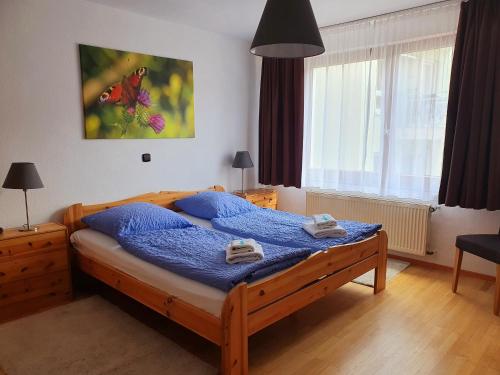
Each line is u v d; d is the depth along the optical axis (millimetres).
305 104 4535
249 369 2176
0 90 2900
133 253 2676
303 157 4641
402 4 3520
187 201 3957
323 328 2648
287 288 2307
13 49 2936
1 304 2762
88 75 3355
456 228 3627
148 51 3775
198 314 2086
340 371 2168
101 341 2479
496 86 3094
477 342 2475
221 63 4508
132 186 3803
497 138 3119
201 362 2248
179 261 2377
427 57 3592
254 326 2102
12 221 3059
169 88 3980
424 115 3658
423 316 2824
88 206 3453
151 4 3400
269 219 3580
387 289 3316
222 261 2363
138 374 2133
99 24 3396
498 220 3389
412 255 3945
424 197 3709
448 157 3412
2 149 2947
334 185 4438
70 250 3291
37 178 2863
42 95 3119
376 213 4031
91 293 3273
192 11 3607
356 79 4094
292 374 2139
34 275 2904
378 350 2381
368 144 4070
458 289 3307
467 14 3217
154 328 2652
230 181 4852
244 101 4879
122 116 3629
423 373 2154
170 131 4043
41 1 3041
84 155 3424
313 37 2148
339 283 2773
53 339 2500
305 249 2500
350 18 3945
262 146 4883
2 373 2150
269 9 2201
